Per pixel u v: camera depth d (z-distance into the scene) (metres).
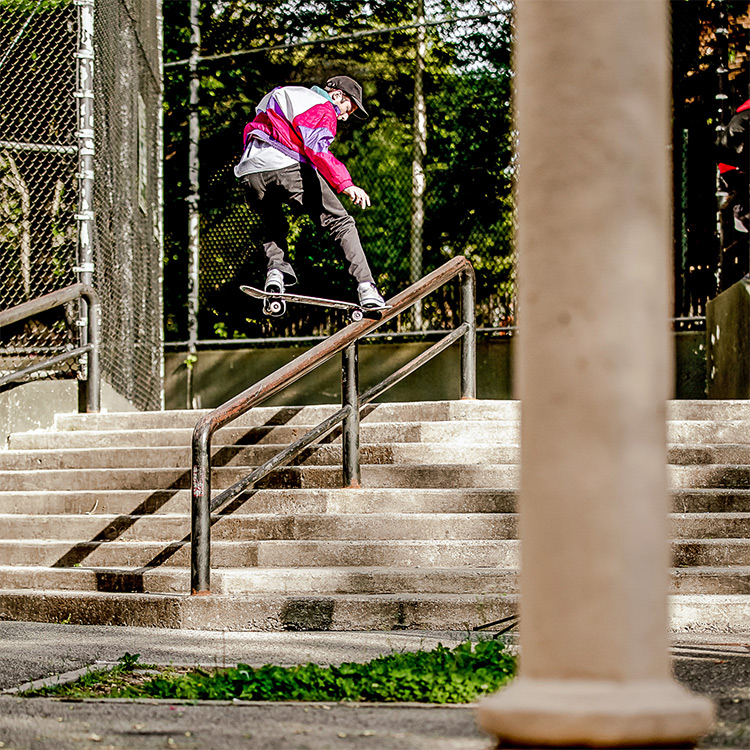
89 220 12.05
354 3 15.77
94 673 5.50
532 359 3.15
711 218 13.84
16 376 11.12
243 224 15.61
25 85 13.45
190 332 15.34
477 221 14.93
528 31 3.26
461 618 6.98
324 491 8.67
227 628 7.22
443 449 9.26
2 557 8.93
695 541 7.68
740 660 5.63
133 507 9.25
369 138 15.31
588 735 2.97
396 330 14.88
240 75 15.78
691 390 13.82
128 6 13.61
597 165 3.11
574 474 3.07
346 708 4.62
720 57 13.72
